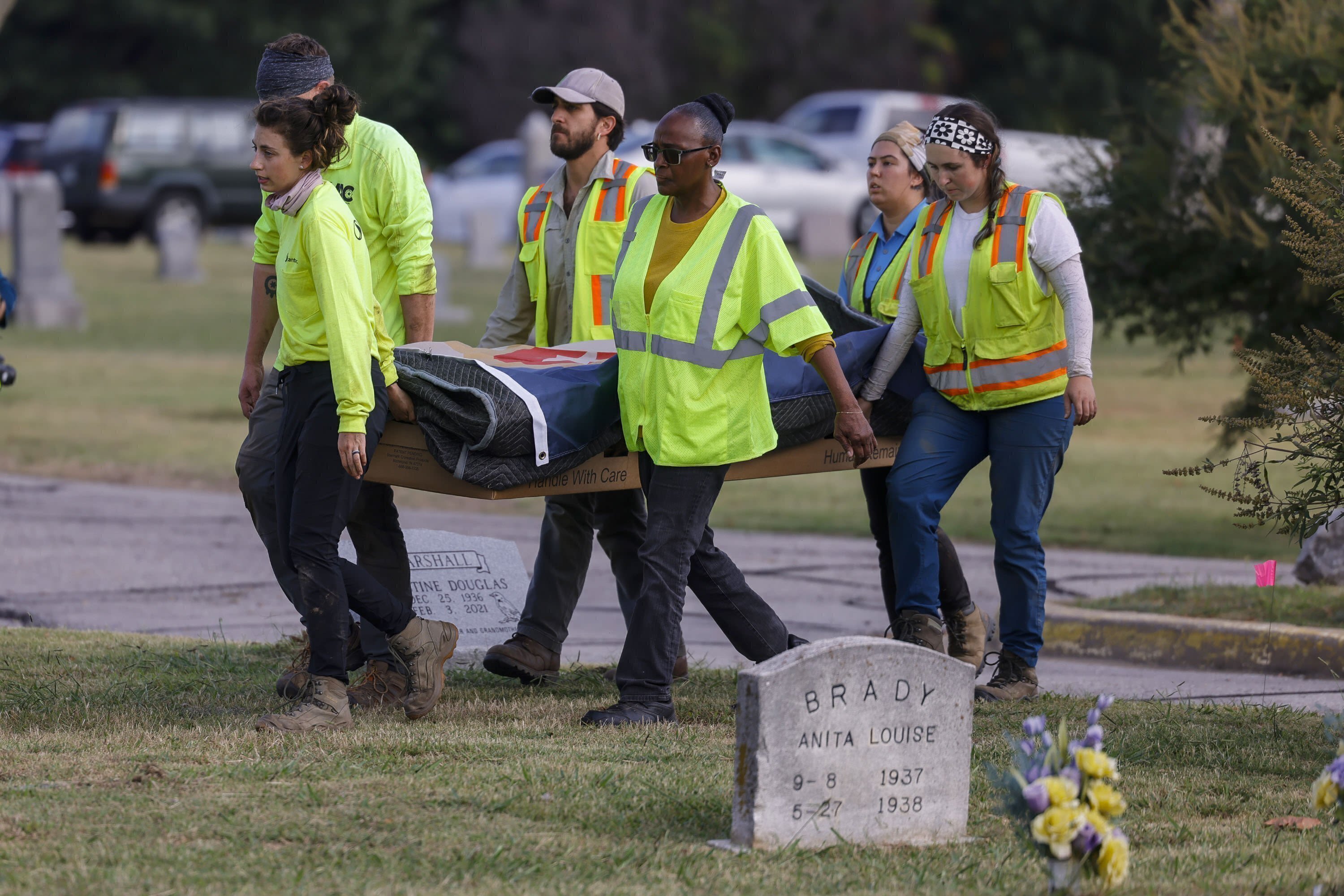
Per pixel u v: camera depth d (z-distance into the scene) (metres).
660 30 186.88
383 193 22.64
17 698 22.36
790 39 183.62
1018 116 185.88
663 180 20.59
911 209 25.17
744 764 15.70
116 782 17.41
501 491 21.47
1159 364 81.06
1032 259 22.83
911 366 24.31
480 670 25.80
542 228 25.09
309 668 20.86
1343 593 32.03
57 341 81.88
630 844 15.71
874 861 15.45
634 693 21.44
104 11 191.38
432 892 14.19
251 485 22.70
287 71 21.23
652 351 20.81
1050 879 14.53
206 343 83.00
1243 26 40.00
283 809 16.42
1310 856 16.05
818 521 45.19
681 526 21.12
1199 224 40.72
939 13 196.88
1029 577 23.75
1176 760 20.28
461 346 22.88
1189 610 30.91
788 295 20.67
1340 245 21.80
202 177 125.44
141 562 37.12
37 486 47.75
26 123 195.62
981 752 20.06
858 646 15.89
